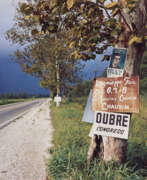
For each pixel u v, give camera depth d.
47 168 4.56
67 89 28.42
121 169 3.62
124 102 3.48
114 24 3.56
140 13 3.19
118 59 3.58
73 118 12.70
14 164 4.92
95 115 3.75
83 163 4.00
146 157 4.55
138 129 7.88
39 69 26.66
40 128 10.54
